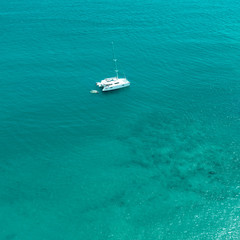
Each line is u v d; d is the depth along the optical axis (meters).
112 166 95.38
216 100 121.56
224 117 113.31
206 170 93.44
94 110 118.25
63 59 148.50
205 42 160.25
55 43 162.12
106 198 85.94
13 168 94.69
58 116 114.94
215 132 107.19
